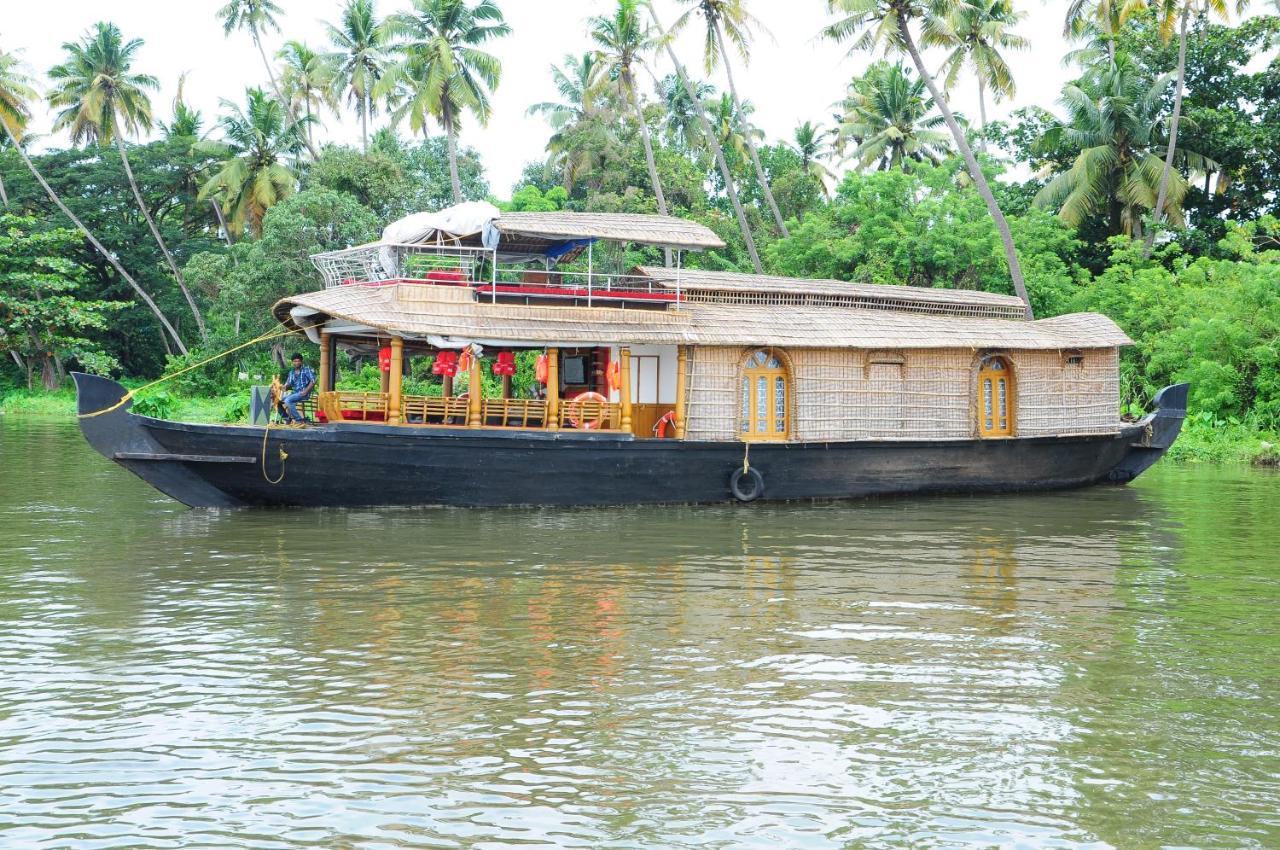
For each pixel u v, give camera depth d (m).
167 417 29.50
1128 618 8.84
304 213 36.66
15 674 7.10
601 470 14.89
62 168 47.66
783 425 16.19
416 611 8.78
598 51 34.84
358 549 11.48
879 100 39.44
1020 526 13.84
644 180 43.84
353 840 4.88
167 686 6.87
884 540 12.56
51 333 41.97
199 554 11.15
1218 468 22.36
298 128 44.75
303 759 5.74
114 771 5.59
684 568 10.68
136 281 48.12
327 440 13.66
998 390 17.77
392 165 39.78
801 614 8.84
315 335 15.92
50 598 9.17
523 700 6.65
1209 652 7.85
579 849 4.81
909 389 16.75
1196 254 33.56
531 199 43.75
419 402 14.25
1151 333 28.20
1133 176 32.34
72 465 20.27
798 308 17.06
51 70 44.53
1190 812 5.21
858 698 6.75
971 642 8.06
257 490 13.91
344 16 41.69
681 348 15.38
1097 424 18.53
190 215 51.16
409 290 14.23
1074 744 6.04
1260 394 25.59
